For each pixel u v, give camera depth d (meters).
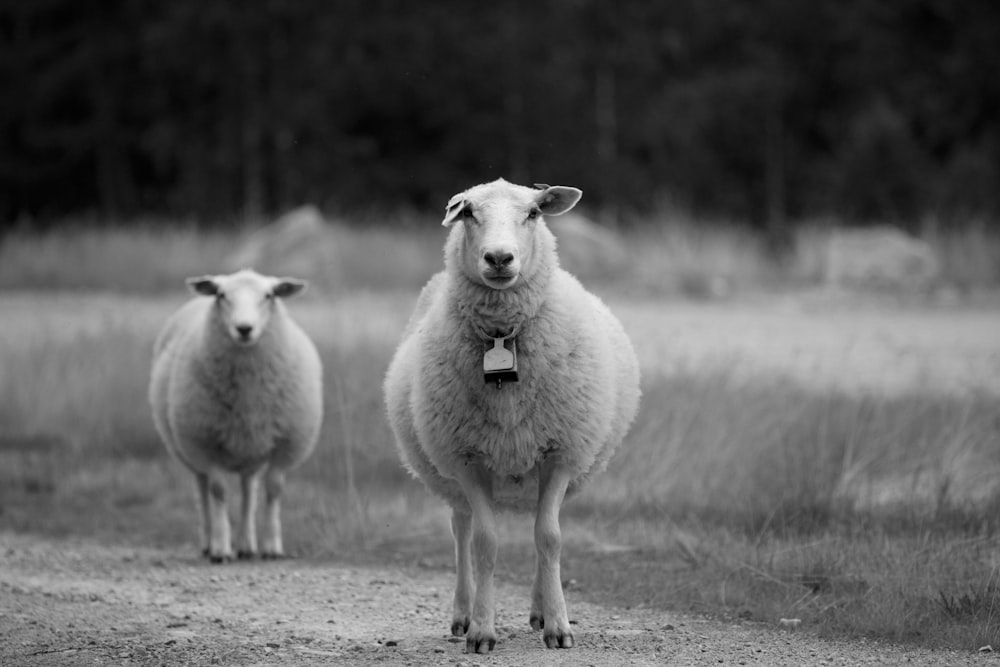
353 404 22.27
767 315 38.03
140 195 78.75
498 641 12.70
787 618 13.34
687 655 11.95
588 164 69.62
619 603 14.46
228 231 61.84
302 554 18.09
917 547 15.12
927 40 79.38
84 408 25.84
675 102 72.44
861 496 17.97
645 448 19.95
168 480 22.55
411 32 70.81
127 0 77.00
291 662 12.04
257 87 72.56
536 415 12.41
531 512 13.84
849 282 45.78
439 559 17.27
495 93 71.44
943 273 45.84
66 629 13.60
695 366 27.03
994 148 72.25
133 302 44.72
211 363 17.91
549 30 71.06
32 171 78.00
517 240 12.08
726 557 15.55
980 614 12.87
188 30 72.19
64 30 78.75
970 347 30.83
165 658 12.32
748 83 74.00
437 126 73.50
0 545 18.70
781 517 17.06
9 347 29.67
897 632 12.59
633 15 72.75
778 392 22.64
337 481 21.48
